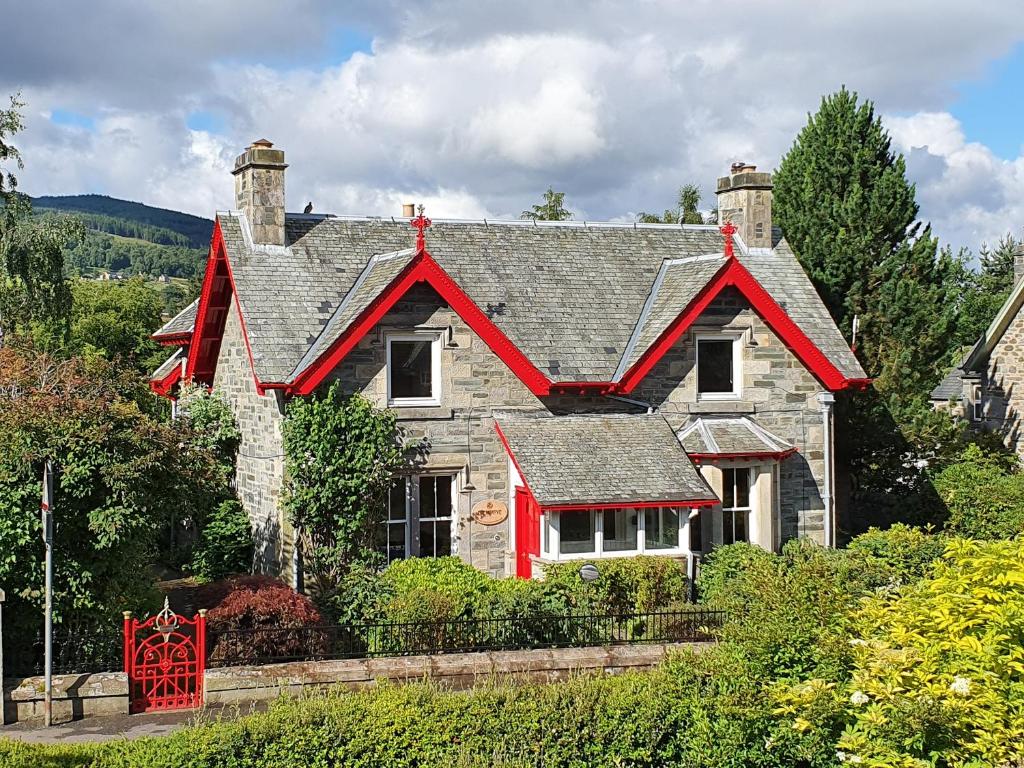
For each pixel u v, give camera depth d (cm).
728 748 1220
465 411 2345
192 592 2094
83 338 5859
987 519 2817
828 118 3250
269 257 2456
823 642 1221
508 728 1216
